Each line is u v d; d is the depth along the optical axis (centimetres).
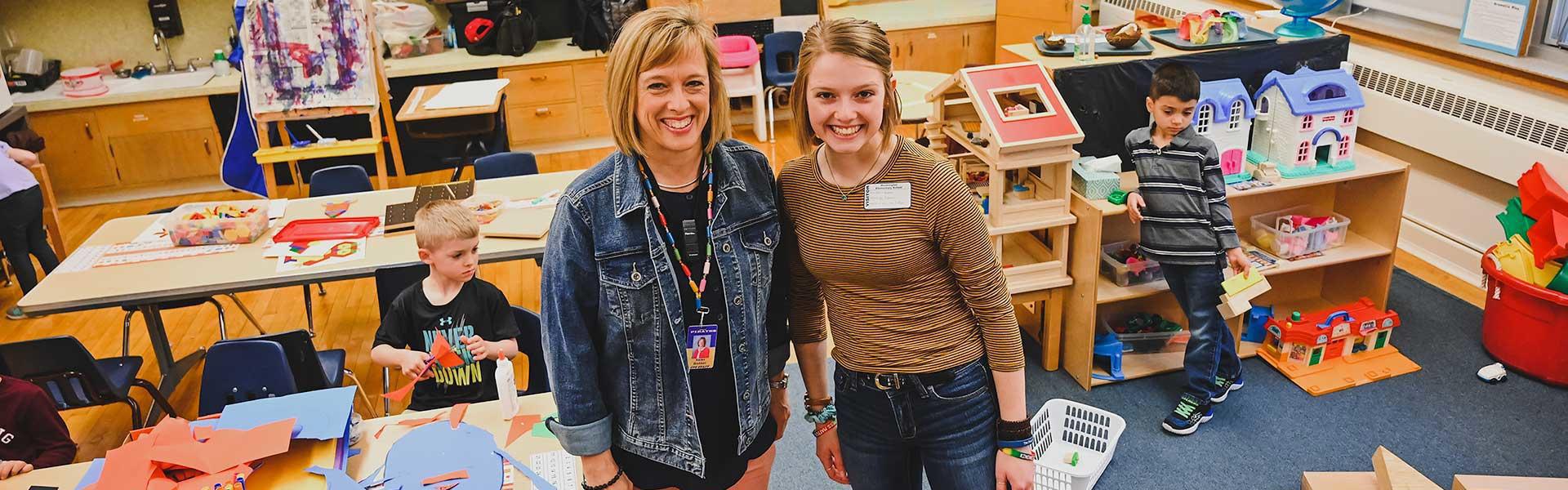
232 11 648
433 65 630
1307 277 410
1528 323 355
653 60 148
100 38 637
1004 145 324
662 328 167
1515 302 358
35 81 613
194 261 358
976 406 198
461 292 296
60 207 622
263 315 467
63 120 598
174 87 607
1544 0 394
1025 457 199
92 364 308
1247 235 398
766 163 177
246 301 484
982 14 686
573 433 168
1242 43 374
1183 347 387
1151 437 339
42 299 328
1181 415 338
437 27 680
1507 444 326
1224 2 553
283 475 206
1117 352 371
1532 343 356
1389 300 426
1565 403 347
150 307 369
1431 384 363
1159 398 362
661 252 163
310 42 525
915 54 687
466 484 211
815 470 323
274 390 290
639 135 159
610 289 161
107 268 353
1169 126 313
